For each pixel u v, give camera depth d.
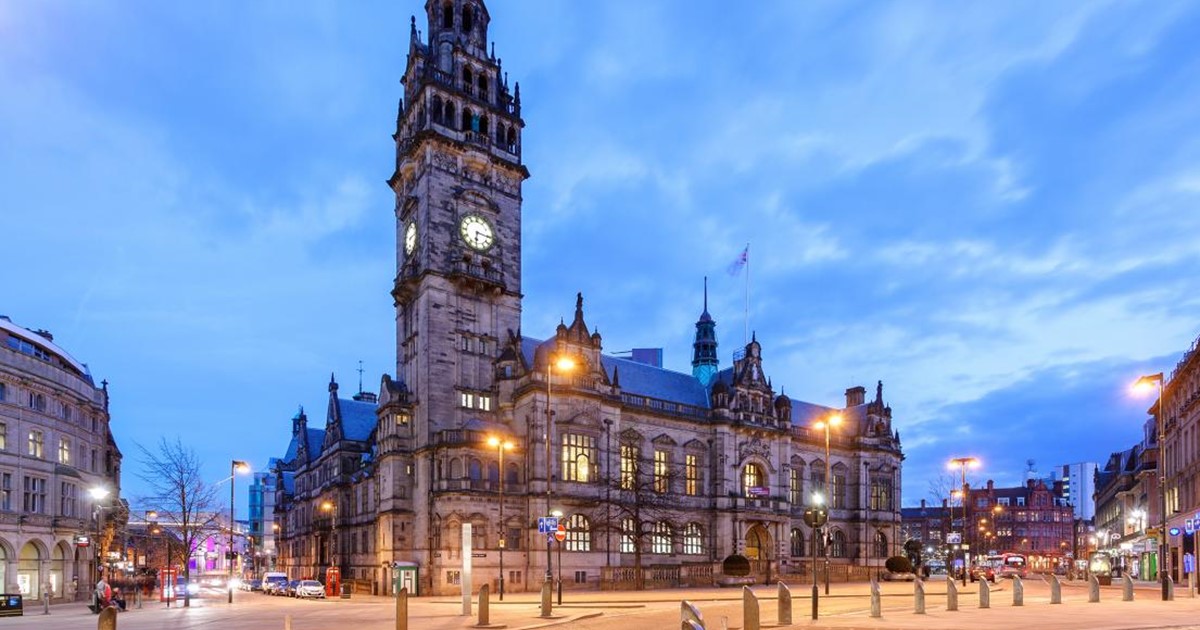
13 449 72.12
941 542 197.38
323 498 127.31
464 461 85.25
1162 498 57.97
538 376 89.12
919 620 35.06
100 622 21.38
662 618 39.66
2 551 69.62
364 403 132.25
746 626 25.00
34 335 90.00
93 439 89.31
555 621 38.00
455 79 99.12
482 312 95.62
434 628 35.28
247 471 101.19
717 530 102.31
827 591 58.09
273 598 82.88
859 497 121.81
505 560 84.56
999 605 46.69
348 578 110.00
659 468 100.19
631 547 94.81
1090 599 49.25
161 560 161.25
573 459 89.88
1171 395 92.19
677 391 111.38
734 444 106.31
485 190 98.31
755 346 113.69
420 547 87.62
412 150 96.31
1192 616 36.53
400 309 100.12
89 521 83.38
